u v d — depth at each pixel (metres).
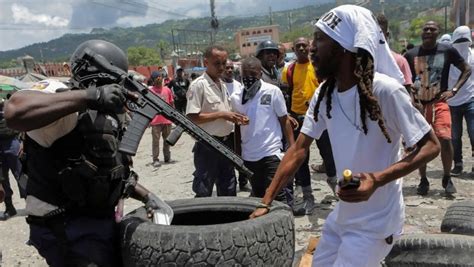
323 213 5.79
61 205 2.52
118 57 2.72
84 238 2.54
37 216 2.54
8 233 6.11
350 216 2.57
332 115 2.59
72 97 2.23
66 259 2.53
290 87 5.97
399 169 2.31
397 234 2.61
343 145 2.55
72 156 2.49
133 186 2.87
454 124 7.00
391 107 2.38
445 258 3.30
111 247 2.64
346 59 2.46
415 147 2.39
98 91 2.25
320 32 2.49
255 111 4.71
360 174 2.29
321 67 2.52
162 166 10.01
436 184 6.75
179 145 12.95
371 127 2.43
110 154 2.48
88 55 2.55
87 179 2.47
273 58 6.21
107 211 2.65
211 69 4.92
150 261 2.48
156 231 2.50
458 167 7.08
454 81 6.89
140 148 13.28
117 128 2.58
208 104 4.85
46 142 2.49
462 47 6.87
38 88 2.44
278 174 2.89
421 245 3.38
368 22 2.38
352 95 2.47
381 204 2.53
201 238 2.42
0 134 6.78
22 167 2.59
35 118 2.22
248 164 4.79
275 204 2.96
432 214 5.50
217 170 4.78
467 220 3.95
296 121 5.60
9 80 21.31
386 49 2.45
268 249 2.54
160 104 2.60
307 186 5.81
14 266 4.94
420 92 6.14
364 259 2.52
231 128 4.98
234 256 2.44
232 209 3.21
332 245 2.73
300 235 5.12
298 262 4.03
